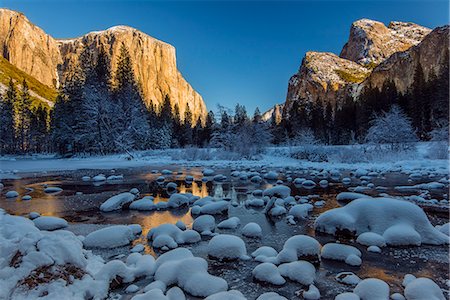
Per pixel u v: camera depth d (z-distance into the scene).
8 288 3.38
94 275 4.16
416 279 3.96
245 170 20.80
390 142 26.59
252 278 4.42
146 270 4.55
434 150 22.39
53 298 3.43
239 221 7.50
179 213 8.61
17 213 8.69
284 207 9.09
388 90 52.22
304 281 4.20
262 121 40.28
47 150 63.16
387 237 5.77
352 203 6.70
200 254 5.41
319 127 52.31
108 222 7.69
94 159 32.56
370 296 3.68
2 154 53.12
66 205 9.76
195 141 62.44
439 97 39.72
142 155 35.12
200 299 3.88
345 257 4.98
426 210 8.44
